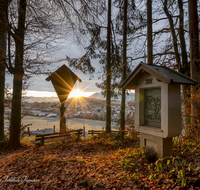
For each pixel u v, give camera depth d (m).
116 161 4.21
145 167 3.59
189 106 5.59
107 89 9.74
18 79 8.15
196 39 5.79
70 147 6.83
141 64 4.18
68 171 4.07
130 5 8.93
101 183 3.19
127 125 7.54
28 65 7.21
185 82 3.53
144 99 4.64
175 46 8.24
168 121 3.55
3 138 9.16
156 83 3.93
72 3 7.23
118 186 3.02
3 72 8.39
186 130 5.29
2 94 9.28
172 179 2.84
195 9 5.98
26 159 5.57
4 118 9.27
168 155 3.74
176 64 8.09
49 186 3.56
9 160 5.93
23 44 7.36
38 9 6.76
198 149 3.99
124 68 7.91
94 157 5.24
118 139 7.81
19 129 8.54
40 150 6.61
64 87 8.22
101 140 7.78
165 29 8.57
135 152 4.63
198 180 2.57
